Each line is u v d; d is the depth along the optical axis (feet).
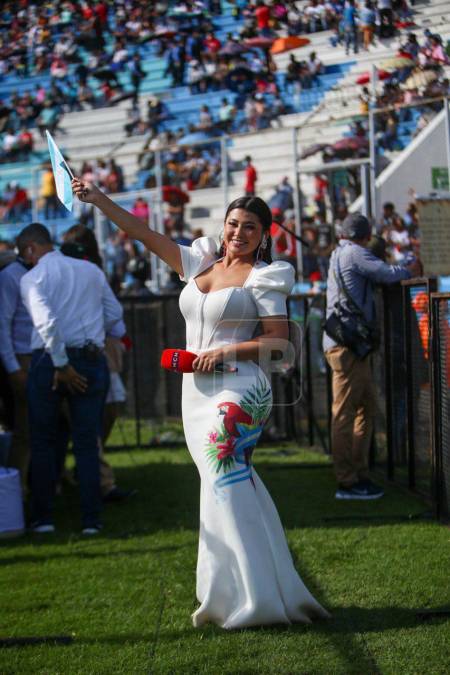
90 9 102.83
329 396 35.42
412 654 14.88
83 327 24.88
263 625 16.25
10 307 27.61
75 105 98.58
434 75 51.42
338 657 14.83
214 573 16.40
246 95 85.20
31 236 25.22
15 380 27.84
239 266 17.16
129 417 47.62
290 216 63.00
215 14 94.68
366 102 52.80
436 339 24.06
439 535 22.61
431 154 46.62
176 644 15.72
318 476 32.07
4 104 102.53
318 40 75.15
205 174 75.25
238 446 16.42
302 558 20.99
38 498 25.50
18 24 107.04
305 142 64.49
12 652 15.87
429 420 26.04
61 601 18.85
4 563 22.11
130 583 19.92
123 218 17.44
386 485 30.27
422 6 61.52
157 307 46.16
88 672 14.75
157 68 96.32
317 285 45.01
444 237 35.24
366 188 46.68
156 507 28.17
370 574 19.47
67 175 17.40
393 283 29.07
